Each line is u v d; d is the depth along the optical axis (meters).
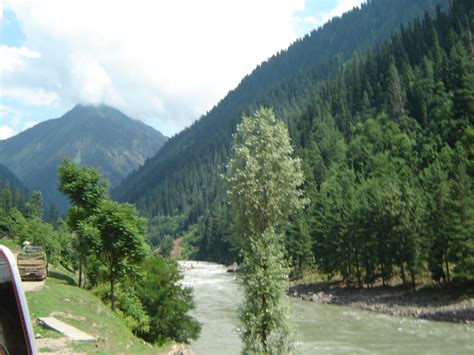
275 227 26.73
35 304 28.52
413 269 73.50
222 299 74.38
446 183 77.62
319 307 70.69
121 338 27.53
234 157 27.23
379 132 161.62
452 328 50.69
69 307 30.39
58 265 70.69
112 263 39.66
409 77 177.25
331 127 195.00
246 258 24.89
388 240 78.56
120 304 40.66
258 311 23.97
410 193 79.12
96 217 39.66
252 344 24.00
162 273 44.44
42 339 22.11
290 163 26.70
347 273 92.06
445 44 189.00
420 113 158.88
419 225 73.69
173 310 42.00
